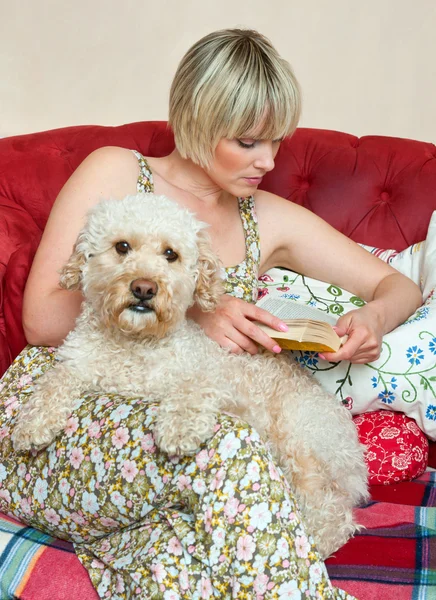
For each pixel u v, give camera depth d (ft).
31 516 5.66
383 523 6.18
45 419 5.41
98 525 5.39
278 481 4.91
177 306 5.74
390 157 9.25
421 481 7.21
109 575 5.10
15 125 11.98
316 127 12.09
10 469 5.81
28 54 11.81
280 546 4.74
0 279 7.38
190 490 4.91
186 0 11.57
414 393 7.14
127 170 7.18
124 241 5.74
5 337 7.36
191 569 4.78
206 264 6.13
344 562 5.57
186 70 6.65
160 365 5.86
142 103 11.96
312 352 7.37
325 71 11.87
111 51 11.80
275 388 6.65
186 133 6.79
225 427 4.96
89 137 9.27
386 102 11.89
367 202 9.12
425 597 5.06
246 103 6.37
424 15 11.48
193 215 6.23
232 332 6.55
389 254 8.89
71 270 5.97
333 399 6.81
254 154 6.75
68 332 6.60
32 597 5.13
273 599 4.67
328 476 6.31
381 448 7.13
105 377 5.88
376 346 6.72
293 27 11.73
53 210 6.98
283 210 8.02
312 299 7.79
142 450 5.12
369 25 11.62
